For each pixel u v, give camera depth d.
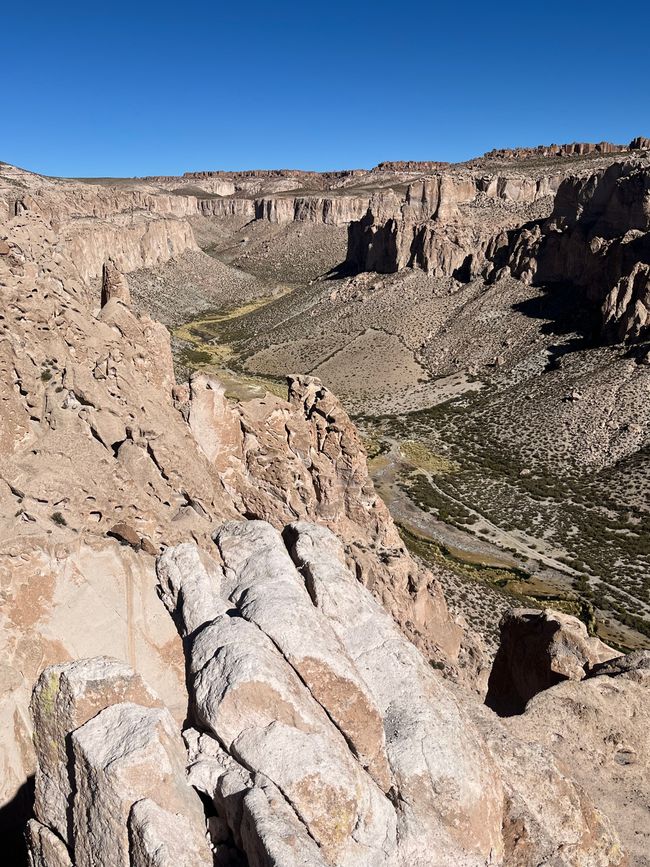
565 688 18.27
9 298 13.76
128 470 14.16
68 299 16.69
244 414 22.95
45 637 11.52
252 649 9.88
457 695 14.87
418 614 26.98
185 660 11.18
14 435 12.81
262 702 9.38
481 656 29.92
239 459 22.80
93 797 8.43
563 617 23.30
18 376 13.39
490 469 83.81
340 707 10.27
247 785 8.82
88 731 8.80
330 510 26.17
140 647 12.05
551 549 63.88
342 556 14.46
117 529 12.97
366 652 11.88
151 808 8.12
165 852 7.71
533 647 23.38
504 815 11.27
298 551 13.34
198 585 11.92
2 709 10.84
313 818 8.84
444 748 10.73
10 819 10.53
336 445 26.89
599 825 12.93
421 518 70.62
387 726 10.99
